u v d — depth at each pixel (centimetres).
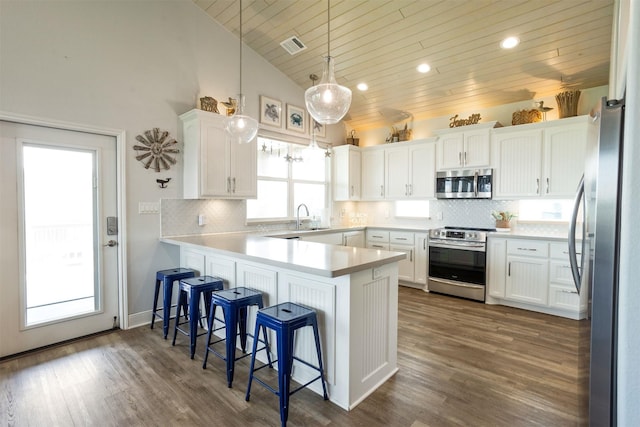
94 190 312
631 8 94
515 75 384
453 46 357
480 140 429
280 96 466
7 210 266
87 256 310
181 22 363
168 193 356
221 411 199
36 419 192
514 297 388
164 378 235
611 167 122
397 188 514
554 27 308
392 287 239
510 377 236
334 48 394
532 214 424
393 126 552
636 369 96
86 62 298
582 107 387
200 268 329
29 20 268
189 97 370
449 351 277
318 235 467
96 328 314
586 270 147
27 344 276
